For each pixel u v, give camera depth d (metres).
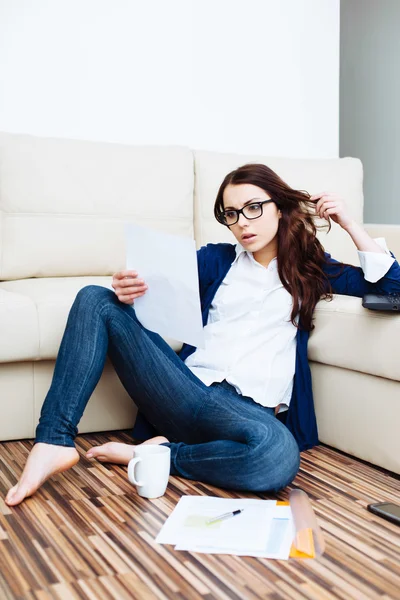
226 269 1.88
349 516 1.40
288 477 1.51
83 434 1.98
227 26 2.96
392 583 1.11
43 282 2.11
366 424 1.70
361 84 4.27
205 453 1.56
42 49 2.63
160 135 2.87
